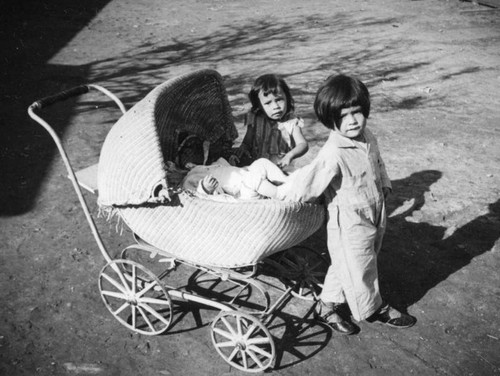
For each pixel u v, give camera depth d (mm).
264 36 11180
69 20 12234
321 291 3875
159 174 2912
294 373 3262
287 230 2943
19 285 3949
